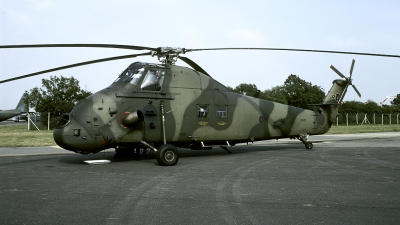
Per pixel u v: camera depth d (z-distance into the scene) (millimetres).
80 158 13602
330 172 9875
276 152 16078
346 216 5449
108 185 7887
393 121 62594
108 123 11719
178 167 10945
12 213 5547
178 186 7785
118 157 13906
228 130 14398
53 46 9781
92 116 11531
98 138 11539
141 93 12461
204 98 13867
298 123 17016
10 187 7625
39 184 7980
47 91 46031
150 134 12508
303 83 78062
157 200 6465
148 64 12977
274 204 6199
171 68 13391
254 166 11164
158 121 12695
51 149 17719
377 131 37906
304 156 14258
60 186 7750
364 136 29531
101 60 11414
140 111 11898
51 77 46312
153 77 12875
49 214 5492
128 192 7152
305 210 5797
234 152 16203
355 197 6750
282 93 75375
